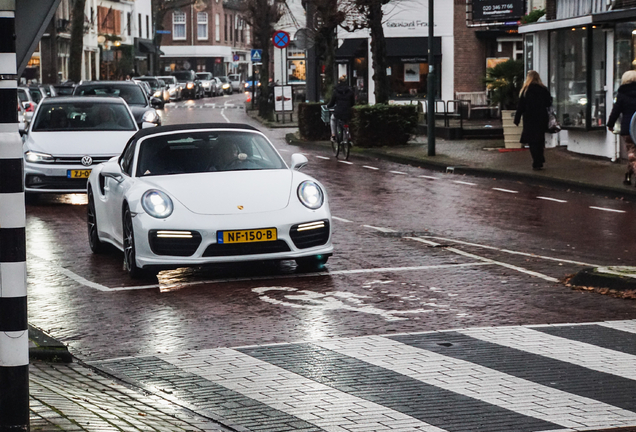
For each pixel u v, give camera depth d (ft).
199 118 159.02
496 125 113.39
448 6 165.99
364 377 22.36
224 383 22.02
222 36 366.84
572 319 28.19
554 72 82.28
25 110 111.55
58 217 51.24
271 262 37.68
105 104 59.67
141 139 37.96
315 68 132.77
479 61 167.22
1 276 15.96
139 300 31.37
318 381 22.08
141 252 33.58
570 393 21.09
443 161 78.23
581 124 77.51
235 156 37.11
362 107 93.30
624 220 49.29
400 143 94.12
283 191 34.76
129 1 288.30
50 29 216.54
